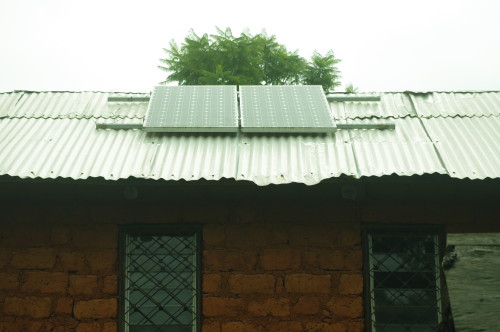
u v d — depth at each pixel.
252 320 6.49
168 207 6.72
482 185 6.41
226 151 6.72
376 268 6.71
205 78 17.97
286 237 6.64
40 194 6.66
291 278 6.56
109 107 7.96
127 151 6.72
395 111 7.79
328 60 20.02
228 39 19.41
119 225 6.70
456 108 7.83
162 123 7.09
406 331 6.57
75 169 6.30
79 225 6.70
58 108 7.89
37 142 6.90
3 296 6.58
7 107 7.89
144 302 6.63
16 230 6.70
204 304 6.52
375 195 6.69
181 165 6.42
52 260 6.63
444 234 6.71
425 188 6.61
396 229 6.75
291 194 6.65
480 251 4.42
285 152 6.74
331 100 8.16
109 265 6.61
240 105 7.65
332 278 6.57
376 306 6.62
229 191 6.62
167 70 19.08
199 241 6.68
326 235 6.65
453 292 4.15
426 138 7.00
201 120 7.18
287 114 7.37
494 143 6.86
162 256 6.73
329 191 6.63
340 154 6.64
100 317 6.51
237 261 6.60
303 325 6.48
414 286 6.67
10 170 6.23
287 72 19.78
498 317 3.97
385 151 6.71
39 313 6.54
